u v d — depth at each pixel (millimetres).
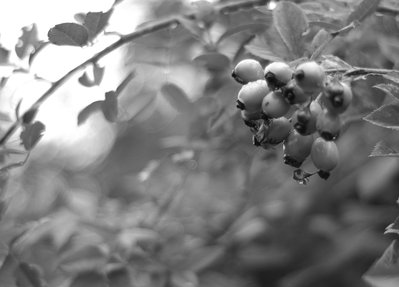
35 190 753
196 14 480
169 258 561
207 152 592
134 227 594
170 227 643
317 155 349
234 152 592
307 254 712
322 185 701
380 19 472
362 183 637
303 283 682
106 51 447
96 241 570
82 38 417
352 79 358
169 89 546
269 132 350
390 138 580
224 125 547
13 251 512
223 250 629
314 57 363
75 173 915
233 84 540
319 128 338
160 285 551
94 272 537
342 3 437
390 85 359
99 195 779
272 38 411
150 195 661
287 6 396
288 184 694
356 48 490
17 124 464
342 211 722
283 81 340
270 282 730
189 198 690
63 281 597
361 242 681
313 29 442
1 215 497
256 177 640
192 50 577
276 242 712
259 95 347
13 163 457
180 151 579
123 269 535
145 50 598
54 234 556
